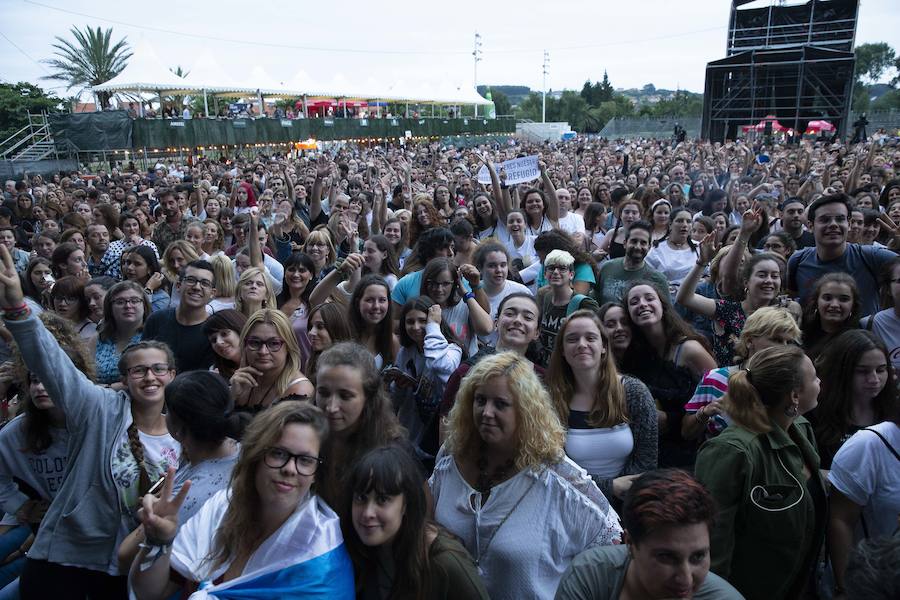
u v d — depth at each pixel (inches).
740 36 1286.9
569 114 3331.7
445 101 1825.8
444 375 152.9
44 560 111.8
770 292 168.4
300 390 135.9
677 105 3097.9
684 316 200.7
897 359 152.7
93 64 1793.8
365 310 168.7
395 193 432.5
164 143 906.1
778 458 100.3
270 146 1194.0
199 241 278.4
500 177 346.9
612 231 311.4
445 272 175.0
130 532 113.5
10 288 104.4
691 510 72.7
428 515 91.0
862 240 246.1
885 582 63.7
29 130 1138.7
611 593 80.4
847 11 1199.6
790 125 1289.4
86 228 312.3
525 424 99.9
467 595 84.4
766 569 99.3
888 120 1594.5
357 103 1740.9
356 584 86.7
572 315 125.9
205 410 104.8
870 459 103.0
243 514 85.3
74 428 113.0
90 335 192.1
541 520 98.7
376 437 109.8
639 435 123.3
